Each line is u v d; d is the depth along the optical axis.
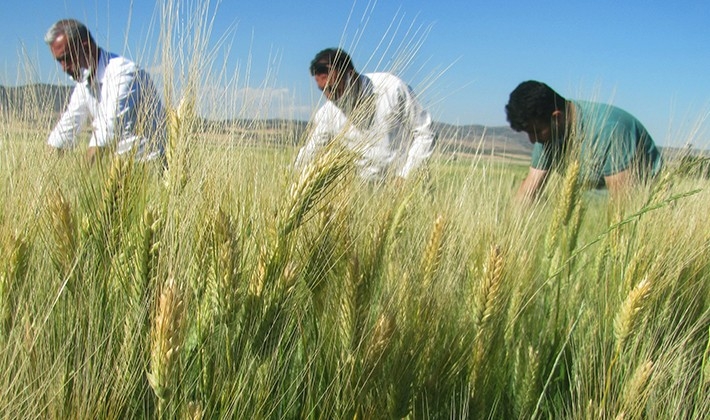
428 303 0.70
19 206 0.60
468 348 0.73
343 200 0.67
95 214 0.59
